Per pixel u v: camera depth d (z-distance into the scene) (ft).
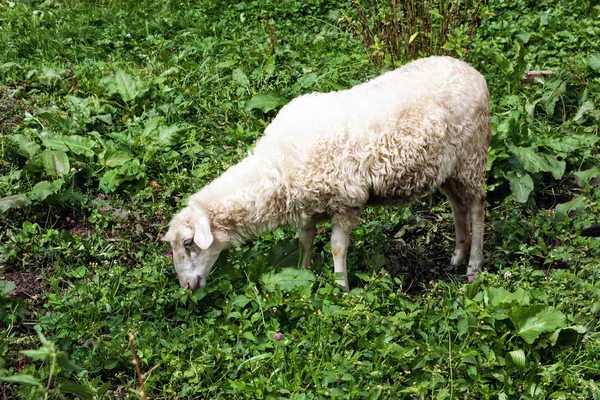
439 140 11.03
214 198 10.96
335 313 10.59
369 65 15.31
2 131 13.98
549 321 10.48
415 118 10.94
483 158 11.60
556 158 13.39
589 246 11.89
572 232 12.39
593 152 13.87
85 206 12.71
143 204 12.73
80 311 10.82
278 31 17.13
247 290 10.89
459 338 10.52
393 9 14.57
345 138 10.80
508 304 10.60
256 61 15.55
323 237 12.25
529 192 12.85
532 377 10.25
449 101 11.11
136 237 12.37
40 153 13.10
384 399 10.02
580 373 10.37
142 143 13.53
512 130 13.34
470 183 11.58
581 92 14.69
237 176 11.00
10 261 11.90
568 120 14.40
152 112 14.32
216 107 14.58
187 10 18.33
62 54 16.40
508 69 15.07
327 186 10.85
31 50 16.47
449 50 14.56
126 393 10.19
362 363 10.19
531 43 16.76
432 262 12.36
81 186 13.14
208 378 10.25
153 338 10.59
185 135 13.84
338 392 9.95
